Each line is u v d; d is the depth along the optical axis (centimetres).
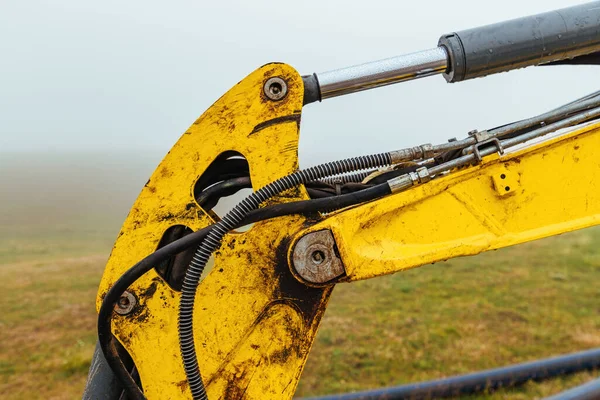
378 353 588
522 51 129
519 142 135
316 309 130
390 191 131
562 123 136
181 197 134
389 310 746
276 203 130
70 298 974
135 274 124
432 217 134
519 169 137
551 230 137
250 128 131
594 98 138
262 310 130
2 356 663
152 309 131
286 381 130
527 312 704
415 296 812
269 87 130
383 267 128
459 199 135
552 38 128
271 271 130
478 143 134
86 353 656
